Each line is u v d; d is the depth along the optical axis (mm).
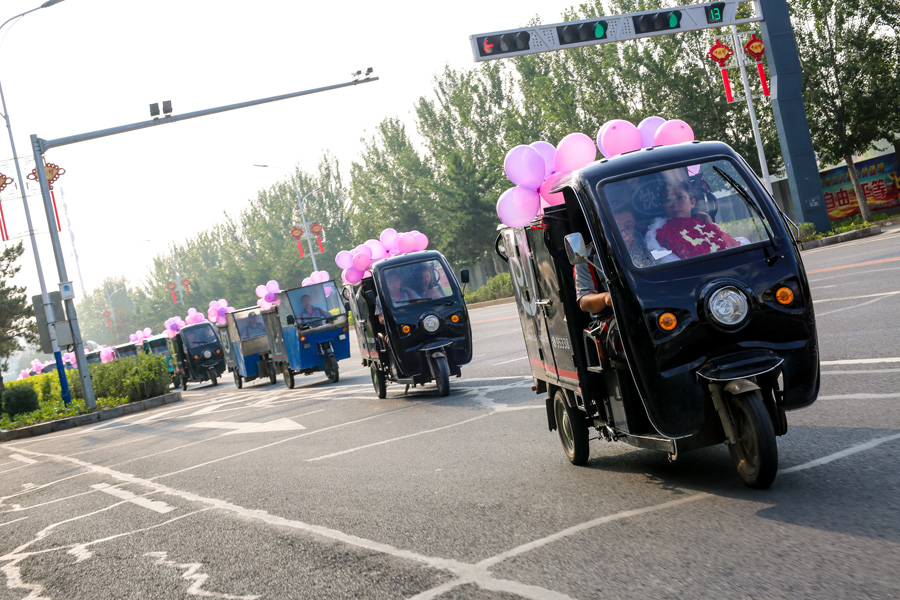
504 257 8078
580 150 6949
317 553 5773
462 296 14195
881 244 21438
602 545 4809
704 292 5246
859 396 7297
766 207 5574
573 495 6055
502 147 48594
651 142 7352
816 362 5352
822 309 12562
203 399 25562
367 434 11148
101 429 21062
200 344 33094
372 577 5023
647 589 4020
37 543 7898
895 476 5047
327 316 21094
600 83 38281
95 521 8492
